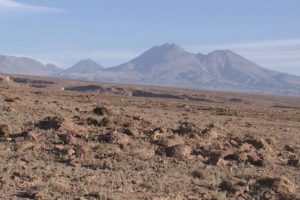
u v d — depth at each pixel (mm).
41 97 62125
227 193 18438
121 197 16156
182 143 28062
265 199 17984
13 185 16375
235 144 30047
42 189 16156
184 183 19516
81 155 22625
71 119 33594
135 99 82562
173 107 67500
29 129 28125
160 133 29953
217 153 25938
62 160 21609
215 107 74375
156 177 20062
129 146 25891
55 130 28359
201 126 38281
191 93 174625
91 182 17891
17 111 37500
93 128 30625
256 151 28406
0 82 99750
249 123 50406
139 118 38031
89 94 84375
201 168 22703
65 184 17016
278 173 23625
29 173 17984
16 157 21219
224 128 40469
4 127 26562
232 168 23422
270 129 45844
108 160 22047
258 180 19750
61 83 179625
